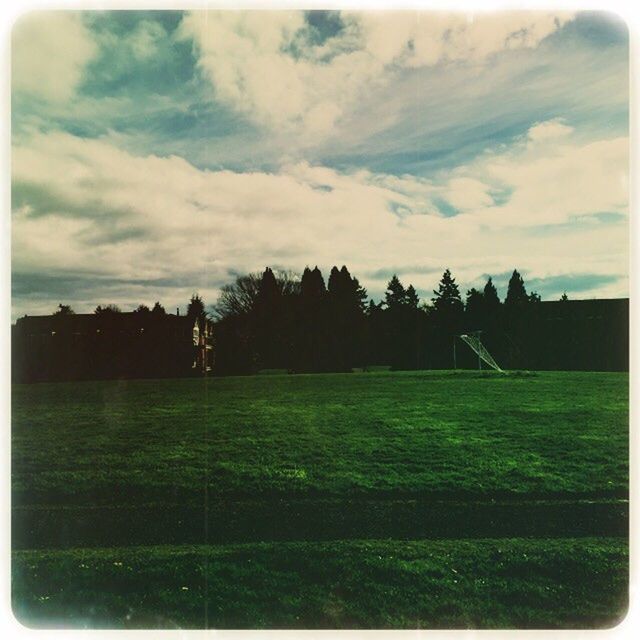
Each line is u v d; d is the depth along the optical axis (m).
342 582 5.82
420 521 6.40
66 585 6.02
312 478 6.70
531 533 6.33
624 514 6.43
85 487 6.71
